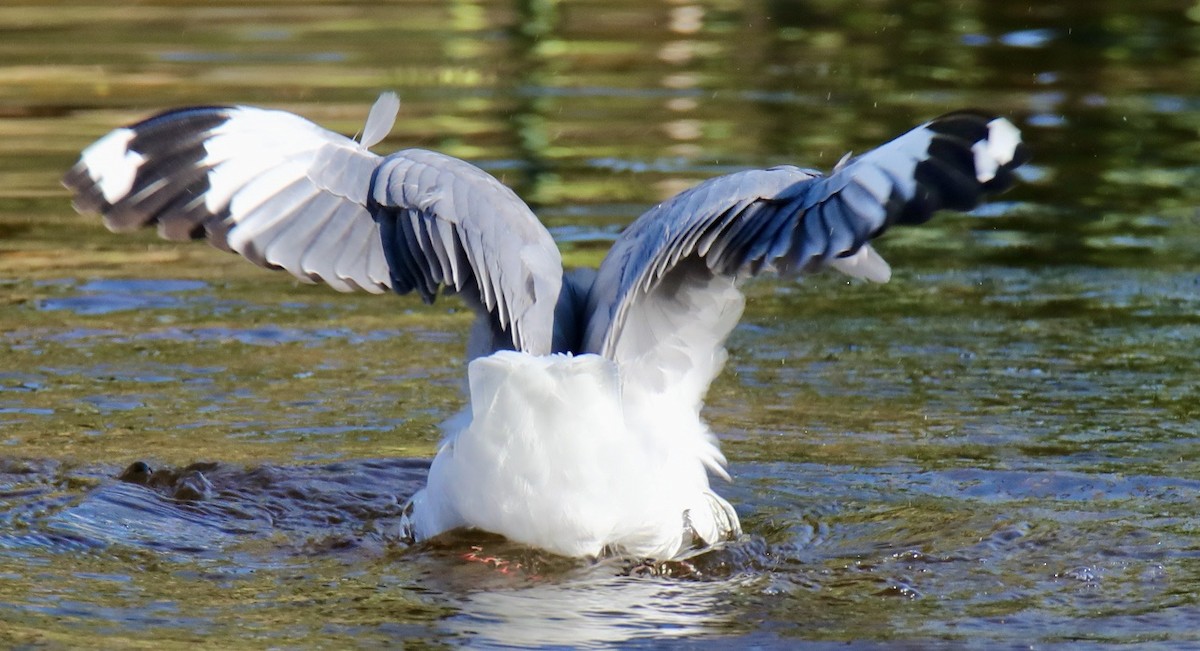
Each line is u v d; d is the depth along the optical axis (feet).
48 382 39.86
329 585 27.99
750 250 25.32
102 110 66.59
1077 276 50.42
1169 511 32.17
